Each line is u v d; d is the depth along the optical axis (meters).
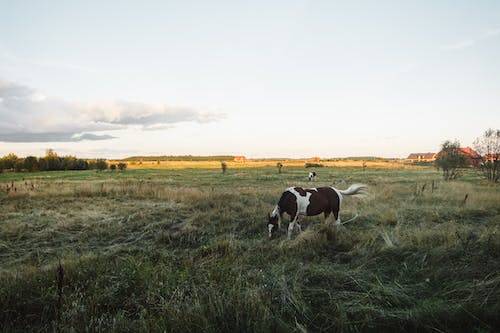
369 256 6.80
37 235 10.05
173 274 5.68
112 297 4.97
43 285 5.39
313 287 5.42
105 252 8.20
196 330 4.03
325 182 30.78
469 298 4.53
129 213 13.03
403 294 4.91
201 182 31.95
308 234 8.36
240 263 6.57
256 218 11.25
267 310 4.26
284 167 84.44
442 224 9.52
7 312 4.60
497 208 12.55
